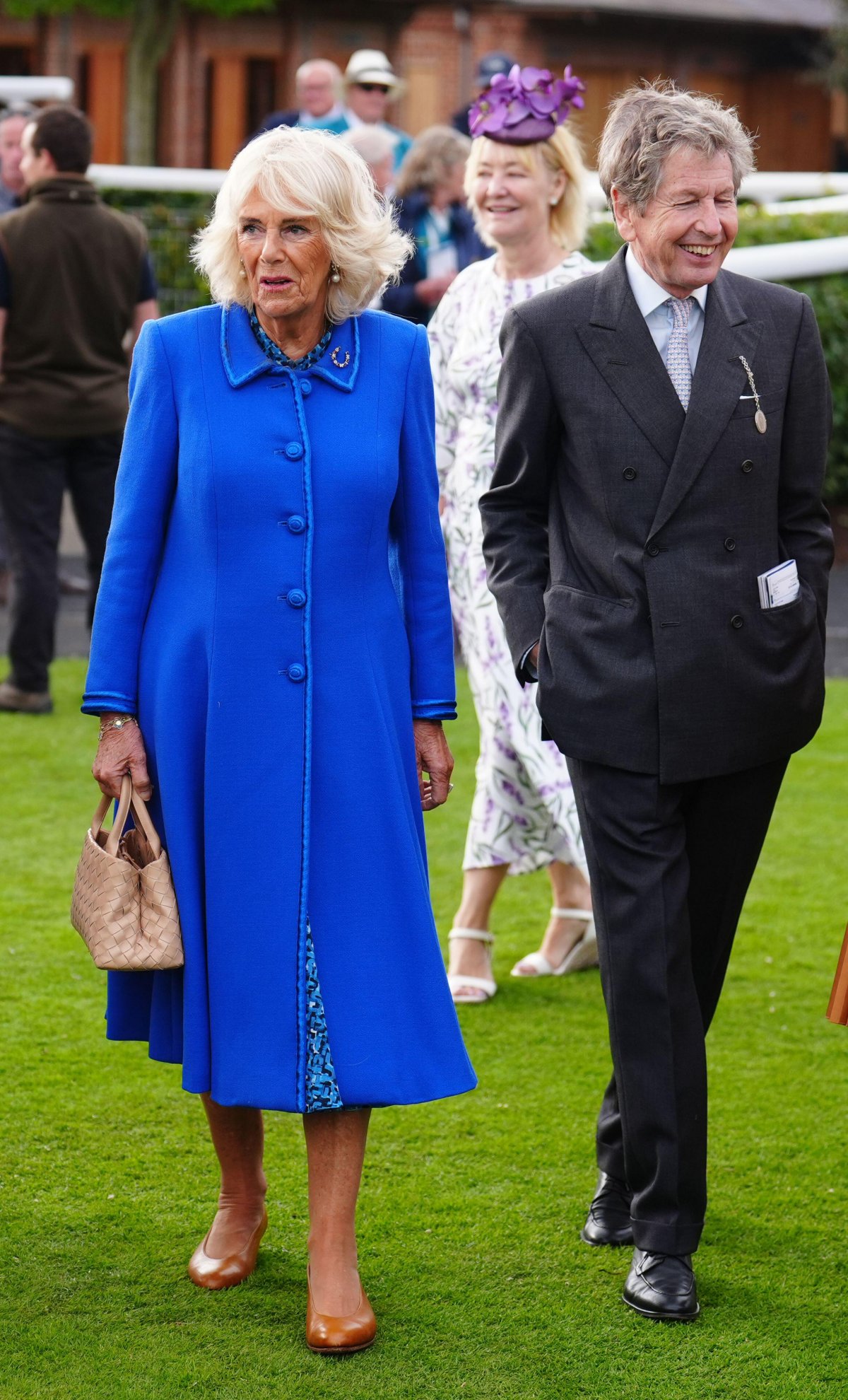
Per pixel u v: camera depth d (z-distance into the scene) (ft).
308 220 12.26
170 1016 12.84
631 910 12.94
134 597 12.66
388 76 46.93
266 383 12.61
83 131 29.53
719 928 13.69
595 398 12.92
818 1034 18.40
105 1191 14.76
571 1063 17.52
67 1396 11.71
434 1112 16.43
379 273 12.73
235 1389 11.86
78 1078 17.03
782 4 142.82
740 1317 12.91
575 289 13.25
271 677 12.42
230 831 12.40
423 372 13.14
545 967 20.18
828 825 25.91
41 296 29.48
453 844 25.12
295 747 12.42
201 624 12.48
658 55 138.72
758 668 12.87
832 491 47.32
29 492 30.27
